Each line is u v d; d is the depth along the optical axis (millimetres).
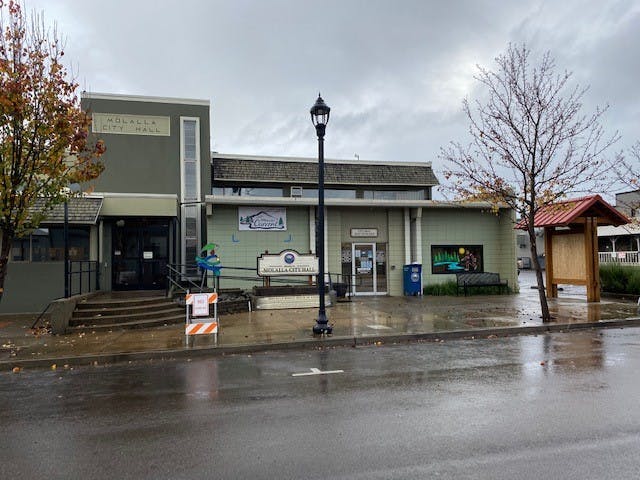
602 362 8023
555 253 18047
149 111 18750
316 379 7379
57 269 14867
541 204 13383
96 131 18156
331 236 19781
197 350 9562
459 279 19922
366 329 11477
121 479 4051
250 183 20406
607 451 4371
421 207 20312
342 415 5566
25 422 5625
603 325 12062
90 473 4184
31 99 9664
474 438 4746
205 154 19109
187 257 18375
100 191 17984
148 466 4297
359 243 20219
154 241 17688
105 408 6133
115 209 16391
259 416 5613
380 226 20453
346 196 21578
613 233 40969
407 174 22047
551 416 5340
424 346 10062
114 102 18453
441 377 7277
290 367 8312
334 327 11828
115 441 4926
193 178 18969
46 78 9805
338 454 4445
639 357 8398
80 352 9422
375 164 22141
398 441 4723
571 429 4930
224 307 14742
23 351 9602
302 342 10148
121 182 18266
